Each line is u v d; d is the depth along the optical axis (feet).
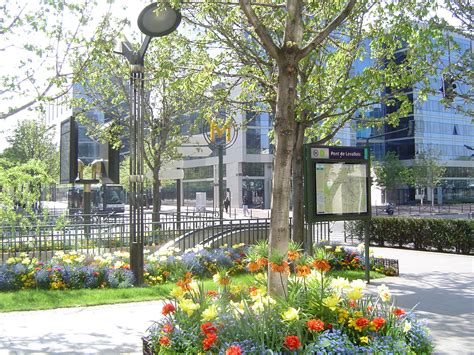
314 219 33.68
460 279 36.55
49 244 46.47
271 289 17.37
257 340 13.82
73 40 29.17
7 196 27.84
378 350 13.91
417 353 15.61
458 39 141.59
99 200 128.57
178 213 61.87
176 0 26.35
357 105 34.73
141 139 35.35
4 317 25.70
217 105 40.01
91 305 28.48
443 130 233.76
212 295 17.62
